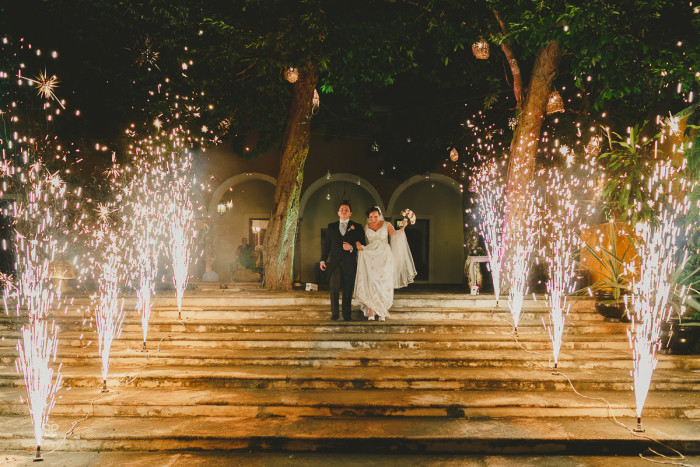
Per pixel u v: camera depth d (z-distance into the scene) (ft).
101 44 40.14
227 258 62.28
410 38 38.88
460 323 28.04
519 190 34.65
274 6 33.76
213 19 35.83
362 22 35.53
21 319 28.99
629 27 28.09
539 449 17.08
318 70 39.65
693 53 28.19
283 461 16.40
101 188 49.49
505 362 23.98
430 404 19.67
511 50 35.60
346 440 17.19
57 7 38.70
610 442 17.03
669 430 17.85
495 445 17.12
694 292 27.66
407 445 17.13
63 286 34.55
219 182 60.34
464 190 54.75
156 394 20.84
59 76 42.11
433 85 53.57
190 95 42.60
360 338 26.21
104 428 18.03
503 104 51.72
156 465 16.05
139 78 41.42
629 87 30.94
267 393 21.07
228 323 27.99
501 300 31.42
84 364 24.40
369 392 21.29
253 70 42.68
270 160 60.70
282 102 46.32
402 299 31.35
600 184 39.93
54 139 47.09
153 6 37.35
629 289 28.58
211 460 16.49
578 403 19.84
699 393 21.35
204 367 23.95
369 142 60.75
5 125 45.83
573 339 26.32
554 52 33.71
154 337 26.71
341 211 28.71
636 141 31.71
